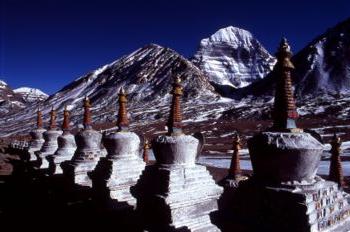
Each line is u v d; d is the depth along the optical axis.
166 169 10.33
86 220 13.11
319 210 7.00
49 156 20.09
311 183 7.20
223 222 8.27
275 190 7.18
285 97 7.59
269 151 7.22
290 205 6.93
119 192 13.16
